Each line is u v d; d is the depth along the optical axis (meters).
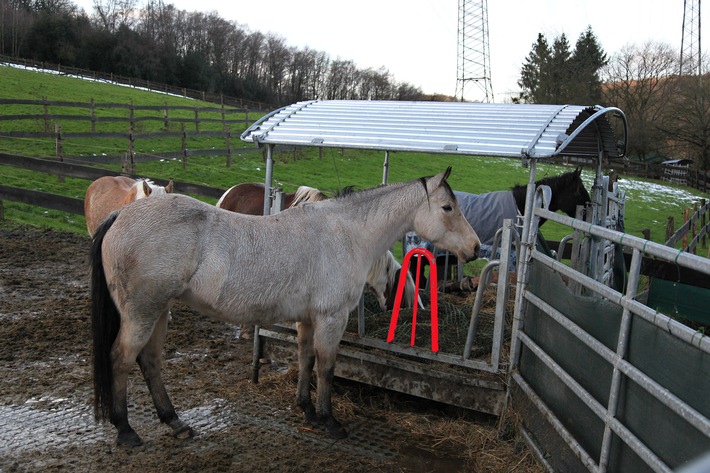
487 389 3.94
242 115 29.28
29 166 10.80
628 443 2.39
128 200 6.38
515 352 3.82
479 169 24.98
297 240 3.68
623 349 2.49
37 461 3.33
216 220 3.53
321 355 3.83
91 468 3.30
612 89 36.34
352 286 3.86
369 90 71.69
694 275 5.50
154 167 15.80
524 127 3.88
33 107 21.62
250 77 63.22
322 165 20.52
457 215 4.05
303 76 71.31
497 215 6.71
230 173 16.66
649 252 2.33
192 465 3.39
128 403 4.19
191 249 3.40
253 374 4.71
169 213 3.42
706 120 28.81
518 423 3.71
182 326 6.06
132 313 3.40
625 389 2.50
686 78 29.94
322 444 3.79
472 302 6.23
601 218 5.62
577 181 7.34
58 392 4.27
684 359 2.08
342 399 4.48
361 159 22.98
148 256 3.34
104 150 16.86
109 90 32.91
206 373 4.89
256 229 3.62
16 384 4.35
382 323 5.00
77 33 49.97
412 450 3.78
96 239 3.52
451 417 4.27
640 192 23.91
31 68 36.94
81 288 7.13
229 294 3.50
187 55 55.16
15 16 48.88
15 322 5.65
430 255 4.13
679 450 2.09
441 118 4.41
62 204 10.27
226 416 4.11
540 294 3.54
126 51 50.44
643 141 31.70
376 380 4.35
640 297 5.96
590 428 2.85
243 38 69.50
